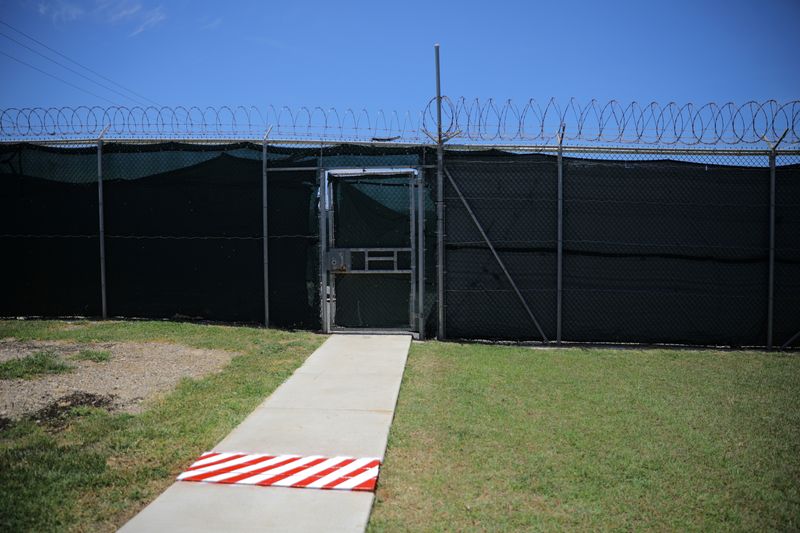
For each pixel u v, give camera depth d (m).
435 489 3.66
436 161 8.17
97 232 8.86
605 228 8.05
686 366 6.84
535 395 5.61
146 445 4.23
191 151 8.67
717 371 6.62
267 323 8.55
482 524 3.25
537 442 4.42
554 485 3.72
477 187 8.12
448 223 8.16
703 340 8.02
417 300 8.27
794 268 7.97
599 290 8.08
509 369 6.59
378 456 4.07
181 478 3.70
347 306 8.40
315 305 8.42
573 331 8.10
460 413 5.06
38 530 3.10
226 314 8.68
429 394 5.61
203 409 5.02
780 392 5.80
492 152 8.10
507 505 3.47
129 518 3.26
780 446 4.39
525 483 3.75
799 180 7.94
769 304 7.93
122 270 8.84
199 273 8.72
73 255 8.91
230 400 5.29
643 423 4.86
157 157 8.73
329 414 4.95
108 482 3.64
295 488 3.58
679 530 3.22
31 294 8.97
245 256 8.62
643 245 8.05
